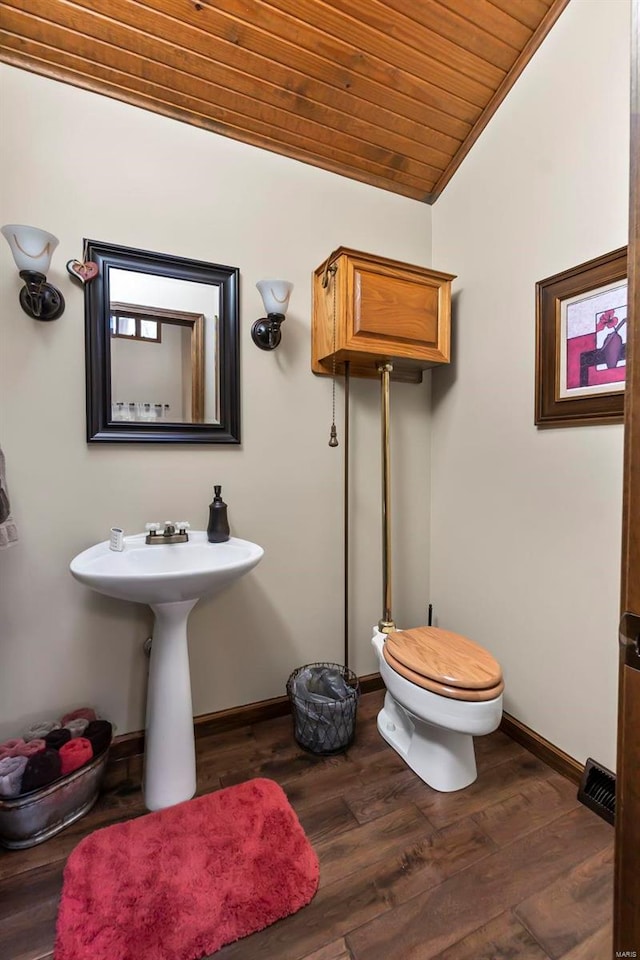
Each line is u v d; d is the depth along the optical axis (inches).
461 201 73.8
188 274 61.6
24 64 52.4
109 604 59.1
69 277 55.4
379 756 61.2
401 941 37.7
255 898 40.4
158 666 52.4
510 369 65.1
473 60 61.2
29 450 54.4
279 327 67.9
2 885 42.2
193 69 56.8
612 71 50.1
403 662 56.2
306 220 70.2
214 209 63.5
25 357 53.7
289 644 71.9
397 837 47.8
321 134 67.2
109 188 57.2
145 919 38.5
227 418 65.0
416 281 67.7
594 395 52.7
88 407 56.6
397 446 80.0
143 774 54.4
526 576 63.6
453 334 76.3
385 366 69.2
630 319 24.6
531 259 61.1
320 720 60.6
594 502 53.7
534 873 43.9
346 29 56.2
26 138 52.9
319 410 72.6
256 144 65.9
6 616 54.1
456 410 76.3
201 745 63.4
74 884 41.5
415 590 83.2
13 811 45.3
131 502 60.1
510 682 66.6
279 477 69.9
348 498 75.6
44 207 54.0
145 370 60.0
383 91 63.5
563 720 58.1
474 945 37.5
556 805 52.6
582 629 55.5
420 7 55.2
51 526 55.9
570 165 55.2
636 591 24.3
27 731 54.1
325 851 45.9
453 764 54.7
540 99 59.0
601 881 43.1
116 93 56.9
